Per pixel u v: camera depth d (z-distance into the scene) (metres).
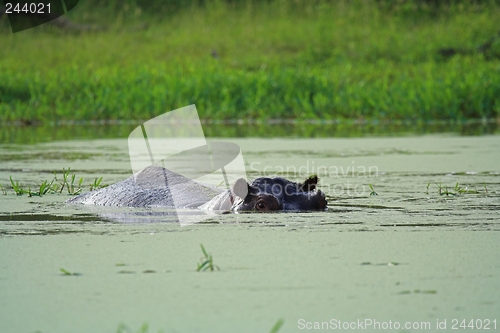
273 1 95.06
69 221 20.94
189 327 12.44
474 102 54.97
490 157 34.50
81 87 62.62
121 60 76.75
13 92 61.81
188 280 14.95
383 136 44.56
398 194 25.17
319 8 91.75
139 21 93.38
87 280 14.99
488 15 87.06
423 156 35.06
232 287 14.49
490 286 14.48
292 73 62.88
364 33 82.25
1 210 22.73
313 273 15.37
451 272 15.41
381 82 62.69
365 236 18.67
